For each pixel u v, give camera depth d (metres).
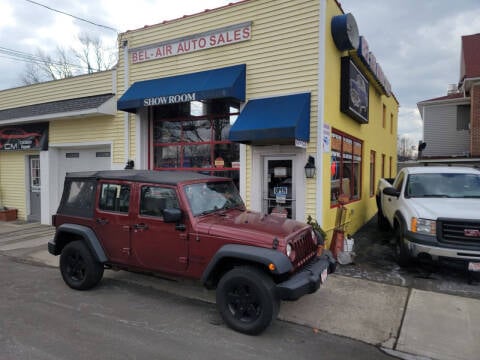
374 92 11.85
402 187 7.21
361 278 5.74
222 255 3.90
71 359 3.27
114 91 9.68
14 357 3.30
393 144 17.09
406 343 3.70
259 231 3.97
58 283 5.61
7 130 12.03
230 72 7.57
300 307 4.60
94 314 4.37
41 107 10.97
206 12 8.14
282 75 7.23
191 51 8.33
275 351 3.50
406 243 5.92
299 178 7.05
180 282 5.64
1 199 12.62
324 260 4.50
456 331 3.94
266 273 3.87
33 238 9.14
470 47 16.44
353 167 9.46
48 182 11.02
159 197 4.53
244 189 7.70
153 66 8.95
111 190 4.99
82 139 10.28
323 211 6.98
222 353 3.43
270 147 7.37
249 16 7.61
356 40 7.75
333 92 7.41
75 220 5.29
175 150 9.23
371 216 12.30
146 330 3.92
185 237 4.25
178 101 7.74
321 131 6.81
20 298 4.92
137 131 9.23
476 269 5.23
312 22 6.91
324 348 3.59
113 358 3.30
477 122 15.00
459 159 15.27
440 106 19.44
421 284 5.46
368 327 4.06
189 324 4.10
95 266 5.11
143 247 4.61
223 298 3.97
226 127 8.54
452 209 5.64
